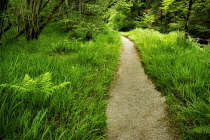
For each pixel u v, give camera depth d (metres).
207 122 1.92
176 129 2.03
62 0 7.05
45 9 8.22
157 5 22.45
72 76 3.21
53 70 3.41
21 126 1.77
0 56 3.75
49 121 2.05
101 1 9.26
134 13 28.89
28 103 2.16
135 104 2.75
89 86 3.19
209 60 3.45
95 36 8.47
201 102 2.26
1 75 2.47
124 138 1.95
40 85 2.30
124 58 5.94
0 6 4.65
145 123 2.21
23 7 6.02
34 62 3.59
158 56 4.75
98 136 1.88
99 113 2.37
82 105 2.44
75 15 8.80
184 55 4.42
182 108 2.36
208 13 12.25
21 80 2.53
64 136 1.78
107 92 3.23
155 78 3.72
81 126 1.93
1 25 5.15
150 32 10.55
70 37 7.98
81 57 4.48
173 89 2.93
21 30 6.42
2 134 1.64
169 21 22.64
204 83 2.84
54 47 5.50
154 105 2.66
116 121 2.29
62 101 2.33
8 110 1.87
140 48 6.93
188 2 5.99
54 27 10.79
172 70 3.56
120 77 4.10
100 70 4.15
